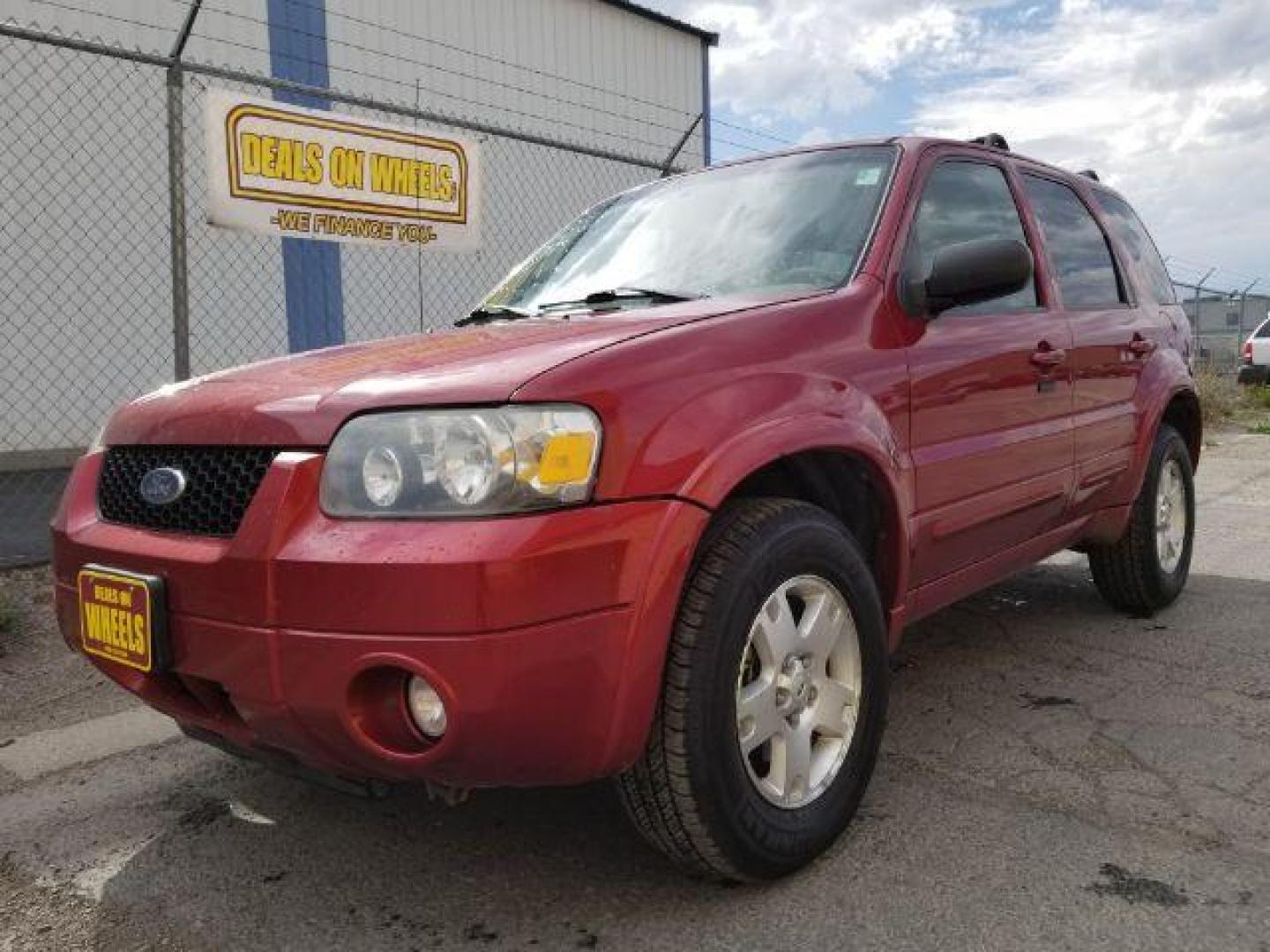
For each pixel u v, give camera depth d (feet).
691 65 50.03
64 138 30.09
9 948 7.25
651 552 6.65
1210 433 42.34
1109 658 12.89
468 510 6.26
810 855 7.81
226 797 9.70
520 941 7.14
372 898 7.78
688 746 6.91
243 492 6.93
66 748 11.02
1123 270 14.32
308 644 6.36
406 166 22.04
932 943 6.88
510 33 41.73
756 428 7.41
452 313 37.01
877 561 9.14
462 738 6.23
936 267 9.29
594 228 11.85
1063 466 11.74
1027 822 8.54
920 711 11.21
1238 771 9.40
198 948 7.19
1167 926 6.97
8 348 29.66
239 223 19.38
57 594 8.19
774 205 10.54
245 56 33.53
